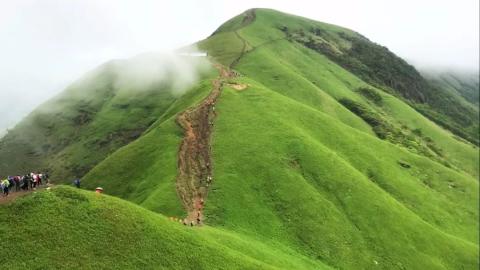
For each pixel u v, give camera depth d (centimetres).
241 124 13300
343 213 11050
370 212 11356
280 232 9675
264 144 12294
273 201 10512
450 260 11181
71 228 5709
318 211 10556
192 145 12075
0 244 5334
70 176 19038
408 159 16812
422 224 12006
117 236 5850
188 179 10500
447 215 14225
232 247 7475
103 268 5356
